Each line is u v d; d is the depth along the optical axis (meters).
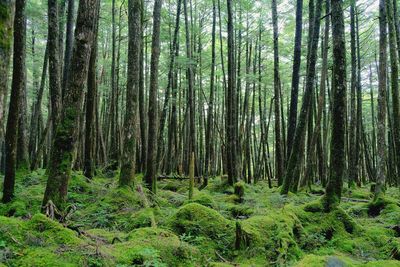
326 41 15.11
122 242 5.61
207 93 33.03
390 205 10.40
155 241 5.56
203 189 15.94
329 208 8.45
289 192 13.02
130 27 10.70
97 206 8.66
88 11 6.83
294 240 6.97
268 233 6.72
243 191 12.84
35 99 24.30
